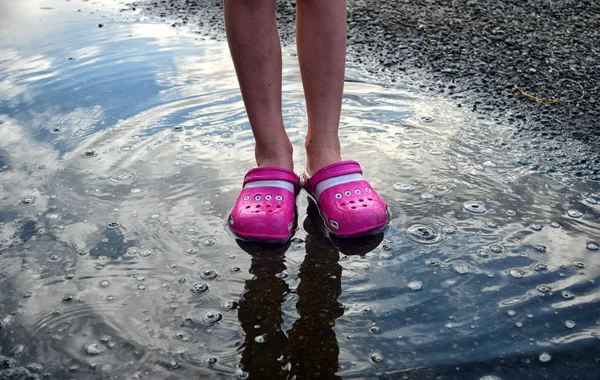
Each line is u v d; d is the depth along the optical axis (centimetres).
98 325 120
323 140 163
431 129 203
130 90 234
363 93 233
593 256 138
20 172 177
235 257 141
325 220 154
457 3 352
